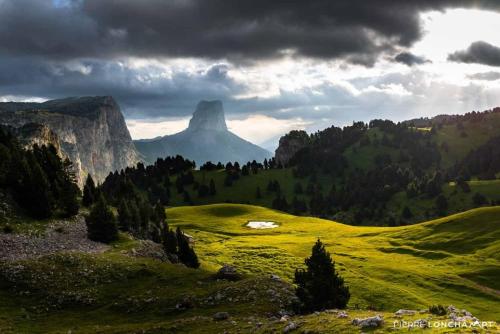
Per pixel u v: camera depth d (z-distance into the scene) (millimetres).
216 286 45062
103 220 71500
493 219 106562
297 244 114938
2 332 36938
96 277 50688
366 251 105250
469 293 71625
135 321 39188
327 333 24641
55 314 42469
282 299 39469
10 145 109188
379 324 24250
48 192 80688
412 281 78000
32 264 52125
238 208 188250
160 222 116438
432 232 111375
